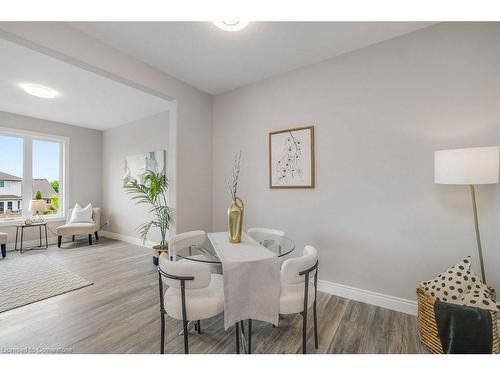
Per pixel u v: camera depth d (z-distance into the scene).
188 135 2.96
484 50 1.74
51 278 2.82
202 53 2.31
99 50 2.07
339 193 2.35
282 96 2.71
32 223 4.21
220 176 3.25
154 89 2.55
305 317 1.48
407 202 2.03
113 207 5.16
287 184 2.64
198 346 1.63
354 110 2.27
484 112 1.74
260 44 2.17
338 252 2.36
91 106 3.83
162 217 3.28
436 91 1.91
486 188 1.74
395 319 1.95
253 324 1.89
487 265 1.74
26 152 4.45
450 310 1.43
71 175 4.96
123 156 4.95
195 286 1.33
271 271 1.47
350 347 1.61
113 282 2.71
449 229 1.86
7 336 1.72
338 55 2.35
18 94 3.31
